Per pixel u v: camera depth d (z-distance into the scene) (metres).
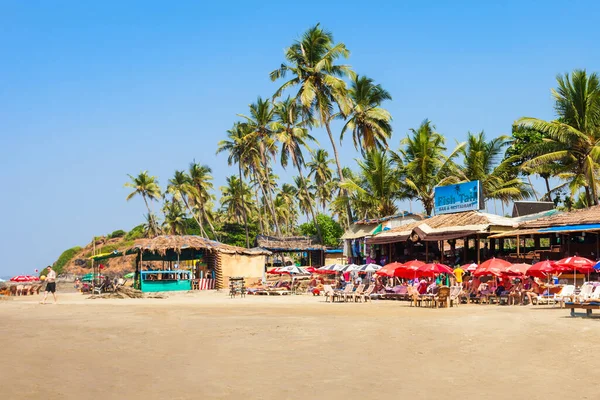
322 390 10.23
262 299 38.47
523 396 9.63
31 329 19.12
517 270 27.94
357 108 55.19
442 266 29.81
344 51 56.06
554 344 14.11
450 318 20.61
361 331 17.19
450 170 52.47
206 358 13.33
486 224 38.41
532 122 41.12
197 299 39.22
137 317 23.11
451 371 11.54
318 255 64.12
